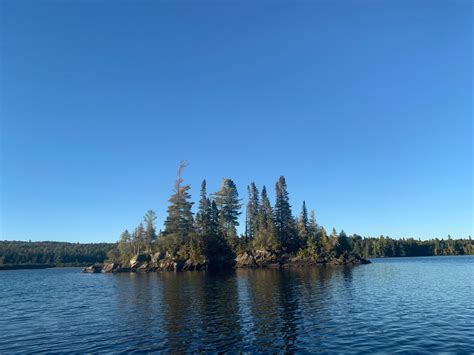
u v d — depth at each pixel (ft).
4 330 90.33
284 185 413.80
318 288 155.12
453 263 368.07
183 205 375.86
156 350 66.39
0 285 254.88
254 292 147.33
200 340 72.49
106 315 106.83
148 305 122.93
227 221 407.23
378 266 331.57
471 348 62.28
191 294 148.66
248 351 63.98
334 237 416.87
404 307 103.91
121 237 509.35
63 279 313.12
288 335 74.28
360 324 82.74
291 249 394.32
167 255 373.81
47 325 95.14
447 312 95.40
